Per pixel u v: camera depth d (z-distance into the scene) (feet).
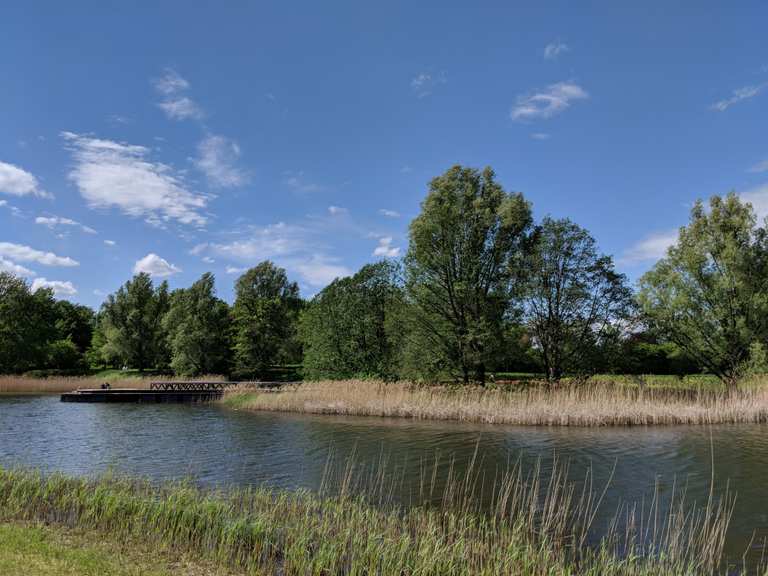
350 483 47.73
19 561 23.98
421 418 94.58
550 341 125.08
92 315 360.48
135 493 40.04
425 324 126.72
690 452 60.85
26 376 209.36
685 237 125.39
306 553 27.94
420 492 44.60
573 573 27.89
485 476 50.62
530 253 130.31
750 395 93.04
